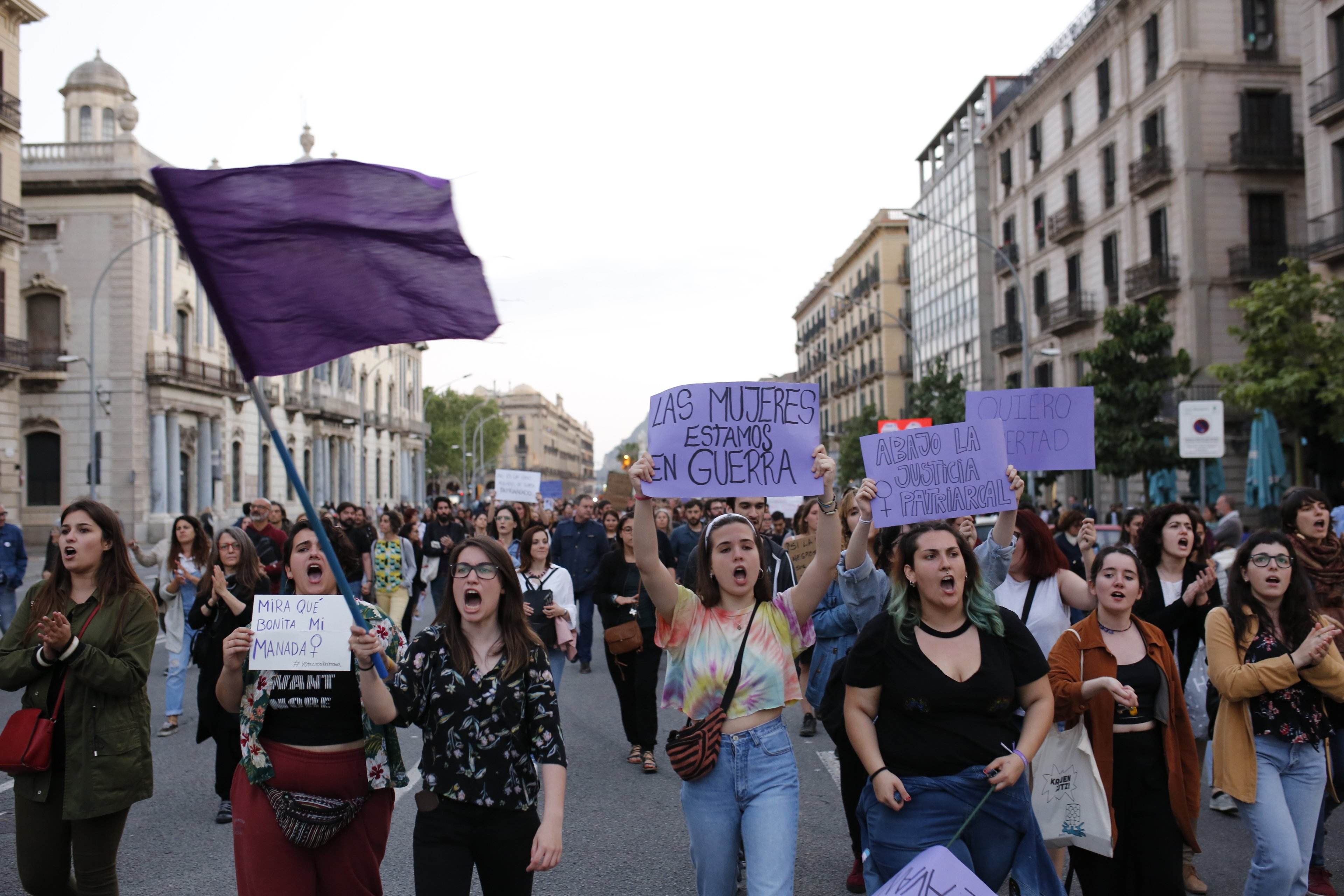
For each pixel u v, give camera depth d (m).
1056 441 7.39
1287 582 4.96
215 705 6.66
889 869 4.13
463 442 98.44
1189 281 33.12
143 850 6.30
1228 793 4.89
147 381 44.56
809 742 9.27
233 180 3.38
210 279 3.40
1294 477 29.55
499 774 3.91
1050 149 42.78
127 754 4.54
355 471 69.62
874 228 72.00
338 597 4.16
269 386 55.56
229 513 51.12
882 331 71.69
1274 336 23.88
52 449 43.50
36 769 4.37
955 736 4.05
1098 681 4.60
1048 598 5.72
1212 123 33.41
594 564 13.39
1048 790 4.70
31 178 43.16
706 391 4.82
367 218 3.41
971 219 52.94
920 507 5.52
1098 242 38.88
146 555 10.93
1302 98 32.97
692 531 13.62
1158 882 4.70
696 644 4.43
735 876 4.28
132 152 43.66
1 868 5.95
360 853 4.20
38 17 38.16
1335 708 5.13
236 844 4.18
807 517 9.55
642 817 7.02
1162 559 6.70
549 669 4.08
